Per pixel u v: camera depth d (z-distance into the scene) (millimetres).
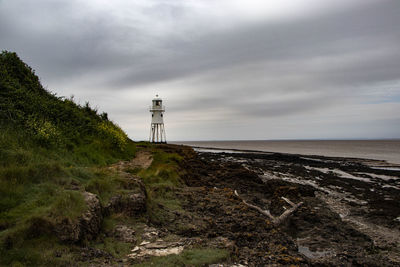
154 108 51625
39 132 11891
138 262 5500
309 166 38875
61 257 5117
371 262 8008
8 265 4609
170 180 14742
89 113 21484
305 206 13750
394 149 107688
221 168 25250
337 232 11125
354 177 29328
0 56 14961
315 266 7426
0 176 7047
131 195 8469
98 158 15070
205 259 5840
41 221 5574
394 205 16156
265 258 6777
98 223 6574
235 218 10047
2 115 11375
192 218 9281
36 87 16000
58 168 8477
